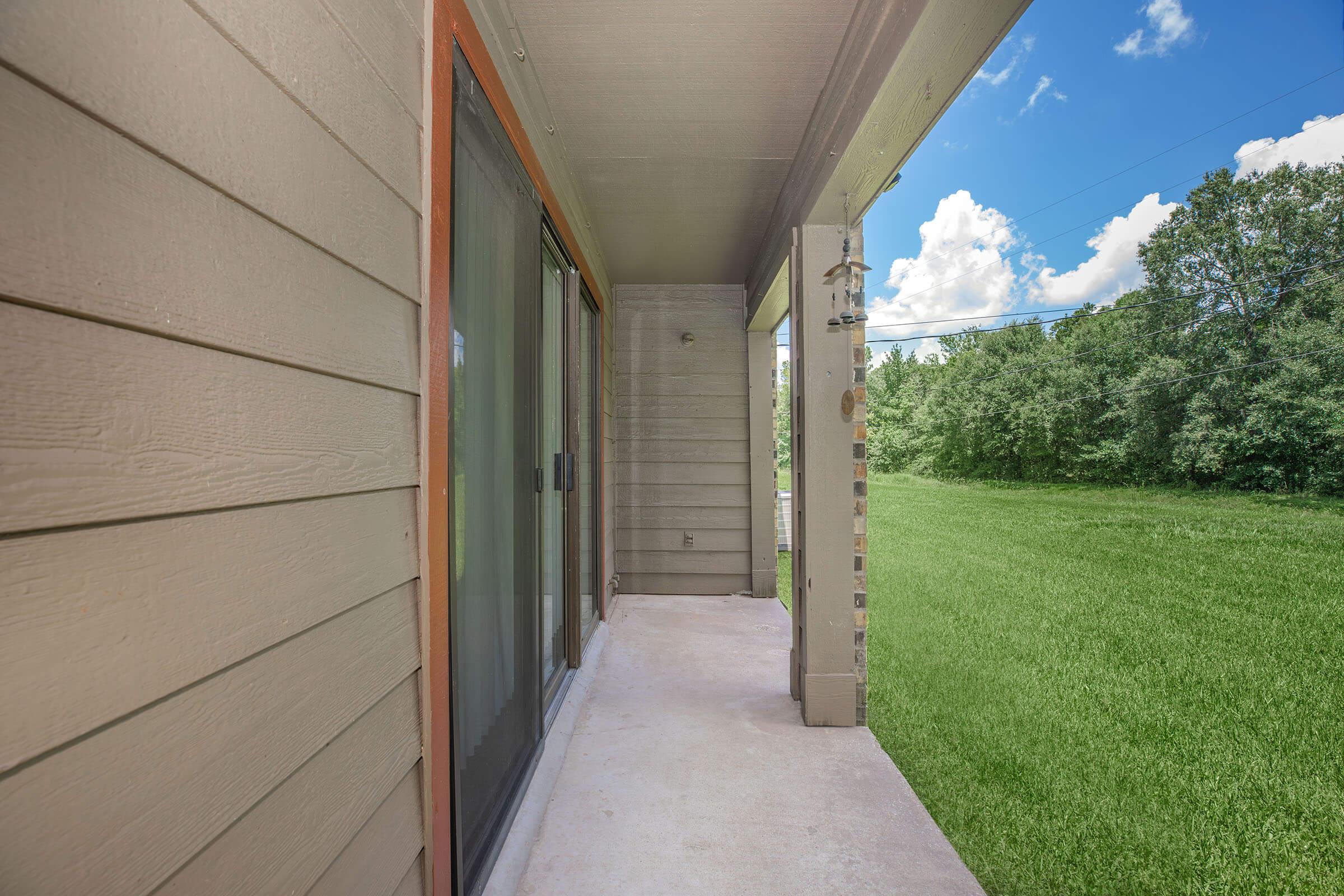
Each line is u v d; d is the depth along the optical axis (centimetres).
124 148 44
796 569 289
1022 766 305
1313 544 620
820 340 259
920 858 172
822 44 192
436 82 109
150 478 46
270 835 61
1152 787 280
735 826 187
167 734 48
